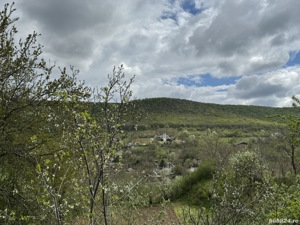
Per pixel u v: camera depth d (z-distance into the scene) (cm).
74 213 623
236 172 584
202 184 2325
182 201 2238
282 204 862
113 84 437
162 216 794
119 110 434
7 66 957
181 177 2619
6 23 918
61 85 959
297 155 2183
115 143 429
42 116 958
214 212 499
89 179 424
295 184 1227
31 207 772
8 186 905
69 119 453
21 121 991
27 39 986
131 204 738
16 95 1008
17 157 929
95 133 421
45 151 959
